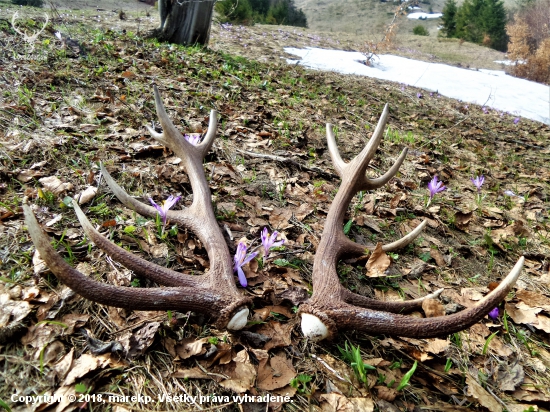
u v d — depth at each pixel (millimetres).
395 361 1902
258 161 3701
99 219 2438
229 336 1812
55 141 3164
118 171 2975
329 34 17391
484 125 7852
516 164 5750
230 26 13648
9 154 2869
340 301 1781
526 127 8547
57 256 1463
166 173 3039
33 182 2658
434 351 1950
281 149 4129
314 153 4234
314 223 2963
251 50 10547
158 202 2752
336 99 6922
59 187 2623
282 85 6895
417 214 3488
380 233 3049
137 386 1566
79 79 4531
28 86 4094
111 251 1698
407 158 4793
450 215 3576
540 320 2367
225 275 1832
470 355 2053
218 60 7352
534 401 1844
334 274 1955
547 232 3691
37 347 1601
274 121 4762
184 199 2877
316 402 1643
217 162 3498
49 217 2344
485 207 3963
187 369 1664
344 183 2496
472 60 18109
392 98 8289
